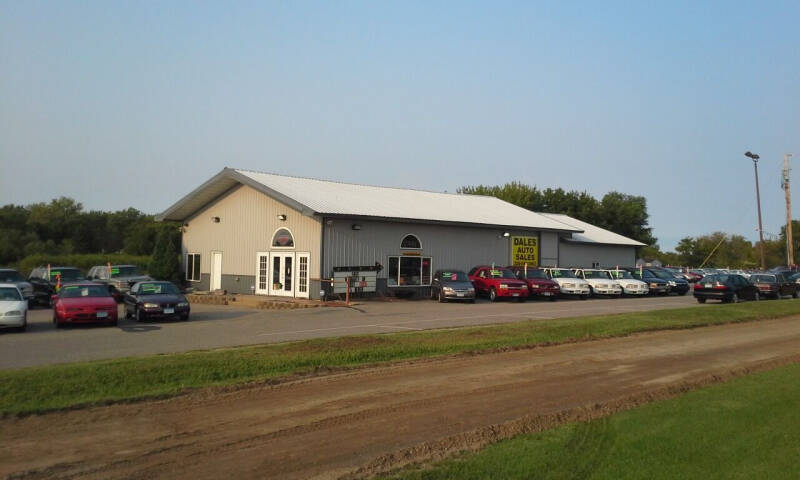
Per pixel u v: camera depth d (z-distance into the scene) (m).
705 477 6.96
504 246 39.81
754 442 8.21
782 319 24.42
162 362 11.98
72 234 74.94
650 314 23.19
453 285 30.94
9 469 6.89
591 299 35.56
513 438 8.15
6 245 61.94
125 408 9.45
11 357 13.84
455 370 12.74
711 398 10.57
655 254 95.12
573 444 7.90
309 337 17.34
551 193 80.62
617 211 80.19
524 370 12.84
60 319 20.06
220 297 31.23
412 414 9.30
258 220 33.97
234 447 7.71
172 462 7.15
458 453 7.51
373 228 32.31
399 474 6.75
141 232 58.03
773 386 11.59
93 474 6.76
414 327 19.70
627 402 10.19
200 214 38.44
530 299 34.47
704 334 19.42
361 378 11.84
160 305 21.83
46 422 8.67
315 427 8.59
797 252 79.31
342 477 6.70
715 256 85.50
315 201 31.45
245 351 13.56
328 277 30.39
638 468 7.14
